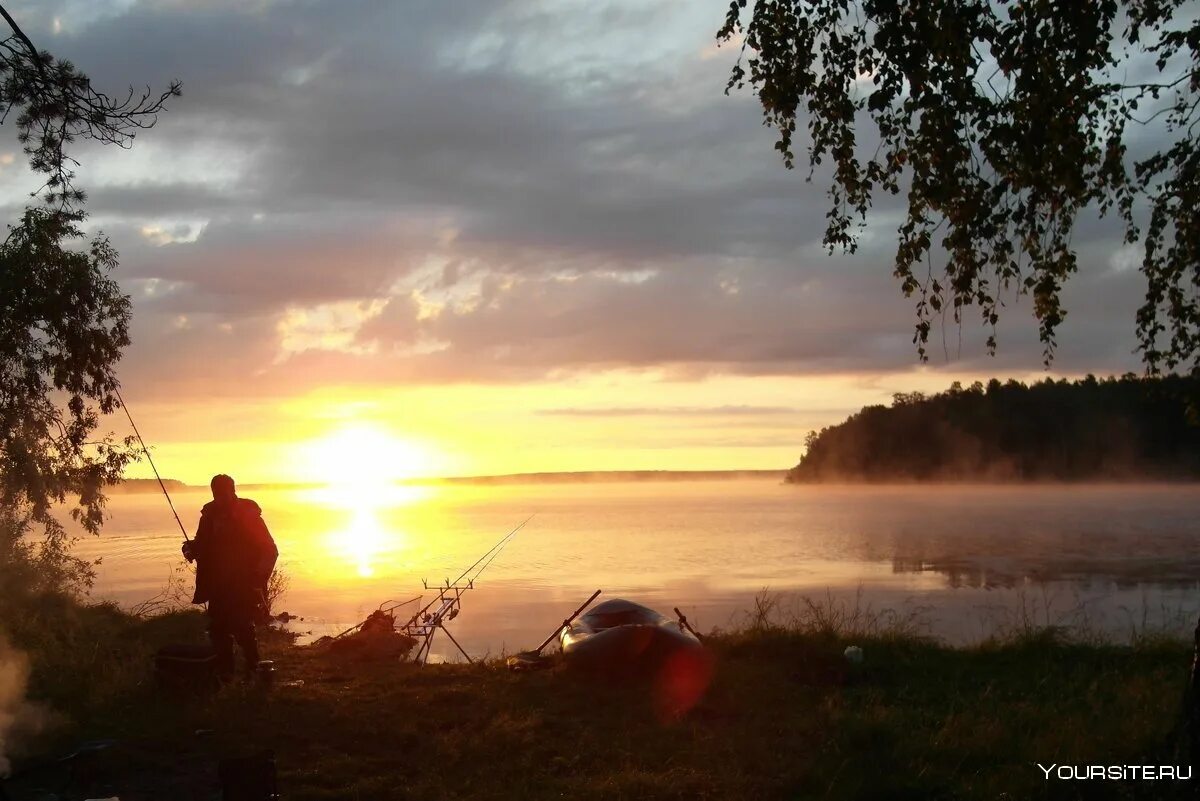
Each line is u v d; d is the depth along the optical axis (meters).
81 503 14.27
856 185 7.07
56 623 11.96
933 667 10.32
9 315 13.24
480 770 6.73
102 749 6.62
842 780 6.42
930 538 49.50
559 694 9.02
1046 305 6.79
